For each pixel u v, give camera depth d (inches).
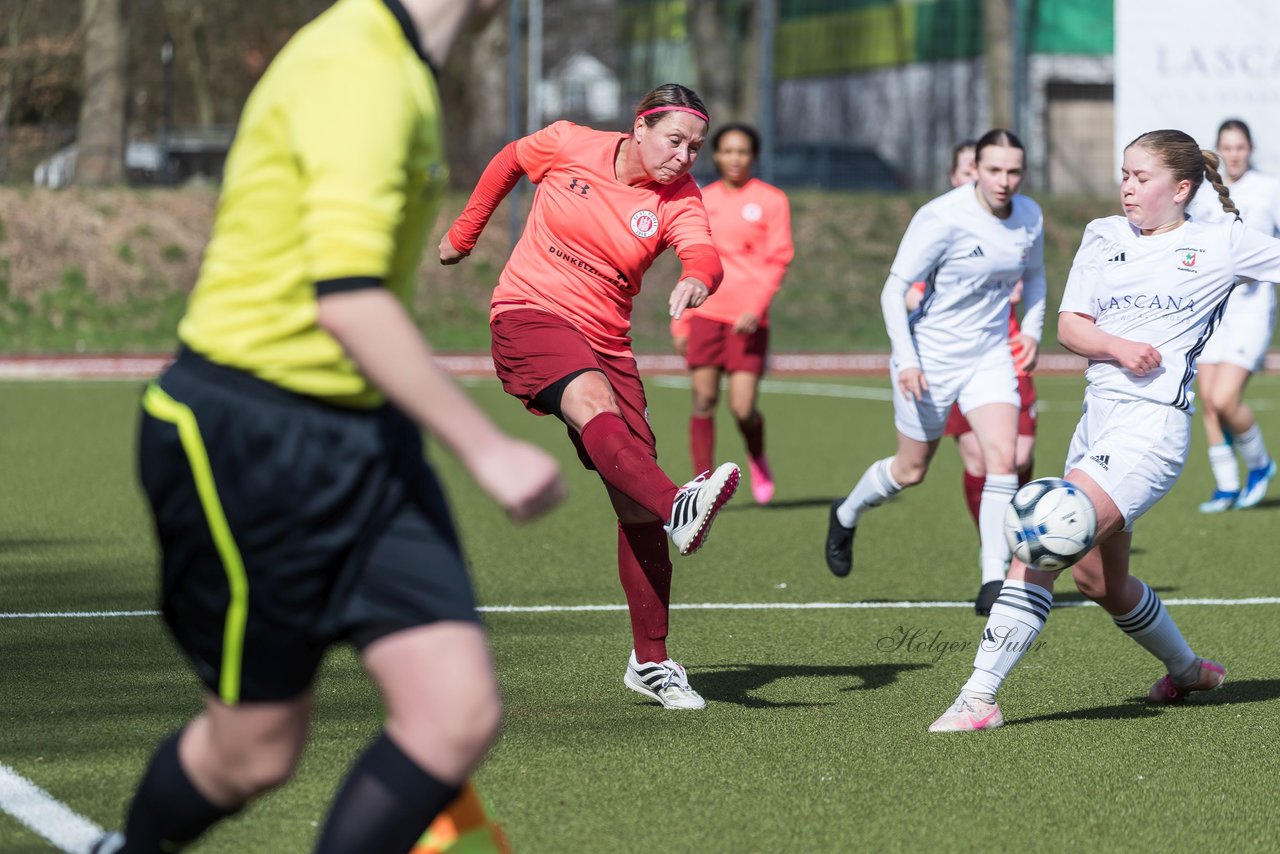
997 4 3966.5
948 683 703.1
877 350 3339.1
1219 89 3376.0
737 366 1285.7
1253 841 484.1
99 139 3713.1
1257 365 1289.4
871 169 4040.4
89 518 1207.6
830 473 1557.6
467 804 342.0
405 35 324.5
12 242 3341.5
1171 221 619.2
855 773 553.3
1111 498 601.6
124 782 530.3
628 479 613.6
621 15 4896.7
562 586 946.7
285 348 320.2
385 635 323.6
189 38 4906.5
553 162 676.7
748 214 1263.5
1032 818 504.1
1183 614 875.4
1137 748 593.6
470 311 3459.6
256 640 327.3
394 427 331.3
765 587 956.6
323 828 326.3
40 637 777.6
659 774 549.3
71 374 2822.3
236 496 320.2
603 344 673.6
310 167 305.7
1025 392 1042.1
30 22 3949.3
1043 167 4047.7
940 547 1122.7
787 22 4490.7
